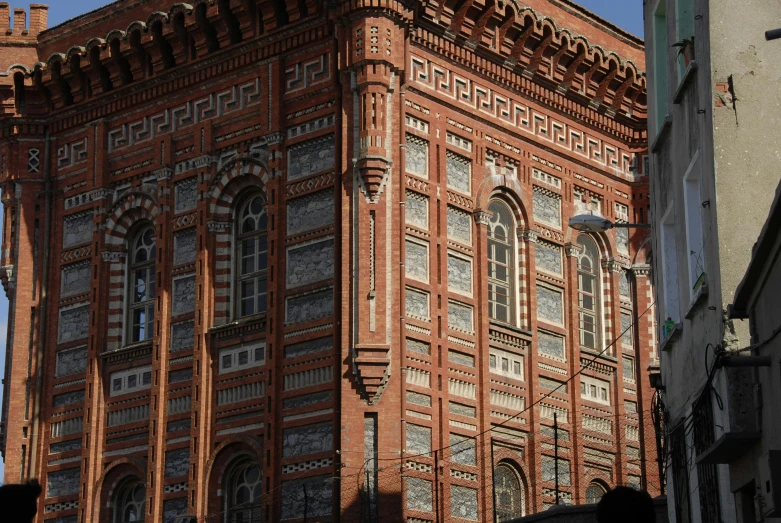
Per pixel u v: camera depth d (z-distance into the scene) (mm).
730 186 20719
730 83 20953
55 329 45812
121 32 44781
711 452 19859
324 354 38812
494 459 41156
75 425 44531
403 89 40219
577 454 43750
